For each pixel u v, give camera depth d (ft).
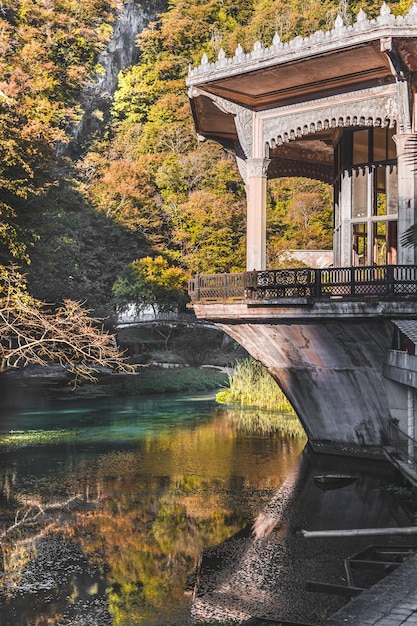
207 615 38.75
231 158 247.50
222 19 297.94
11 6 177.88
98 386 149.28
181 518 56.29
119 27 308.19
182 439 91.20
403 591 27.78
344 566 43.62
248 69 70.54
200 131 89.10
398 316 63.77
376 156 76.18
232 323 75.66
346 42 64.03
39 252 134.00
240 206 222.69
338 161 82.48
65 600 40.88
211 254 220.64
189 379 163.73
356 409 74.28
